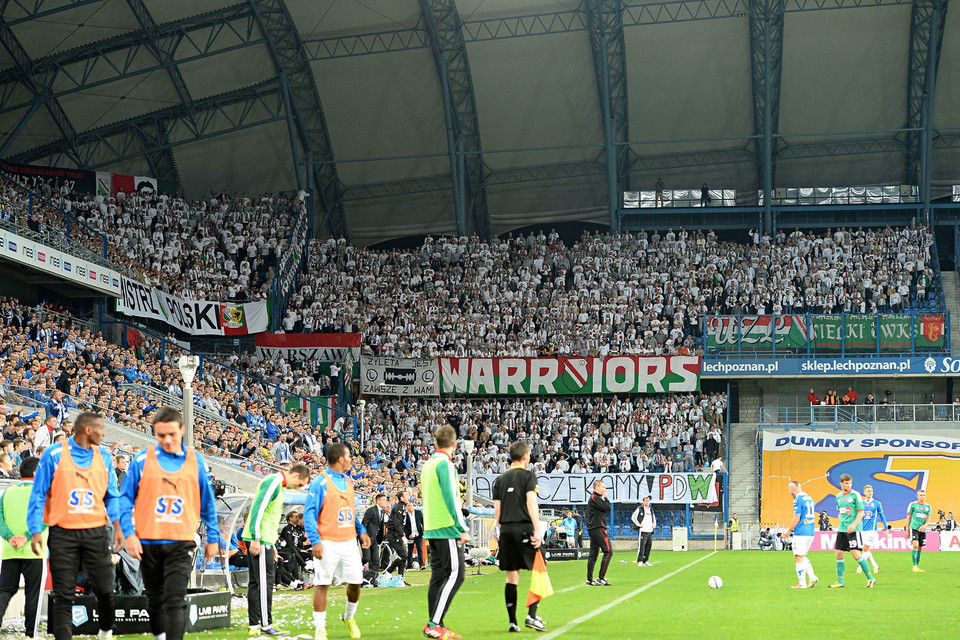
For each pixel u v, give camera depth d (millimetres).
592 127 61281
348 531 12367
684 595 18703
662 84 58969
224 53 55375
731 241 63094
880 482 49781
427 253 60594
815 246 58500
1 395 28234
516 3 55031
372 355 53281
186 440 17953
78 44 51188
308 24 55438
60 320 40438
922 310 56250
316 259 59969
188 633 13281
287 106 58094
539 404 53219
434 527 12133
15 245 37031
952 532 41906
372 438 50906
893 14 55188
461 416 52688
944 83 58312
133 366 39594
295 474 13281
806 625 13508
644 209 62156
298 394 50781
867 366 53219
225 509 20531
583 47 57094
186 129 58250
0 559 12266
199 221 56688
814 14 55312
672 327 55781
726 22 55719
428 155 62188
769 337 54688
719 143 62188
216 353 51875
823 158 62188
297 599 19266
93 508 10500
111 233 50906
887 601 17250
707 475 48875
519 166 63406
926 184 59250
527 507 12758
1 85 51594
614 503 49188
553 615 14953
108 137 56969
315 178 62594
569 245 65312
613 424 52250
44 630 13477
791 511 49719
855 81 58500
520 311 57000
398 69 58344
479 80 58969
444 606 12008
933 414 51031
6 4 47500
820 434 50750
